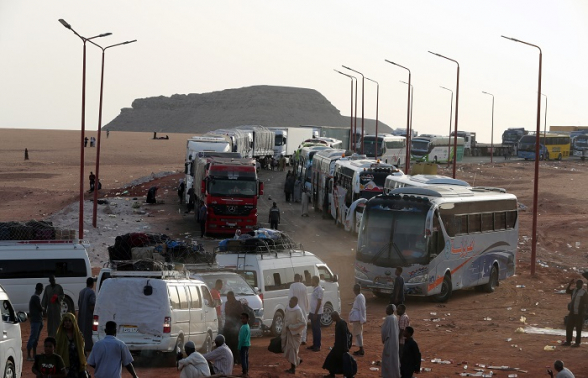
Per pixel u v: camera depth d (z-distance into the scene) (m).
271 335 26.67
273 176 97.38
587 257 51.59
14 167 114.81
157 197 69.38
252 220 51.59
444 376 20.91
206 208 50.50
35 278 29.56
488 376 20.88
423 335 27.86
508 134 158.75
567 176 105.62
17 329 17.09
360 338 23.95
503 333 28.44
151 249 27.92
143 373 19.70
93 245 46.12
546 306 34.72
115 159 137.50
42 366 15.02
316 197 66.94
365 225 34.47
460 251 35.75
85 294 21.94
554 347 25.64
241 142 87.56
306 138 126.25
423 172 53.69
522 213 73.94
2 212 64.50
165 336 20.14
